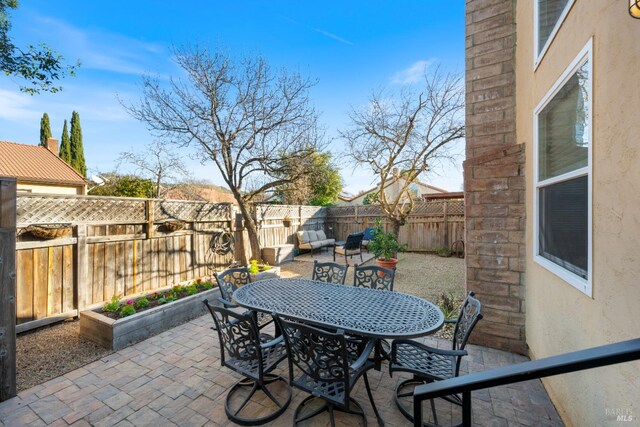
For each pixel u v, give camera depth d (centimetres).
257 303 256
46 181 1105
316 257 937
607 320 148
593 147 163
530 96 280
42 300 369
